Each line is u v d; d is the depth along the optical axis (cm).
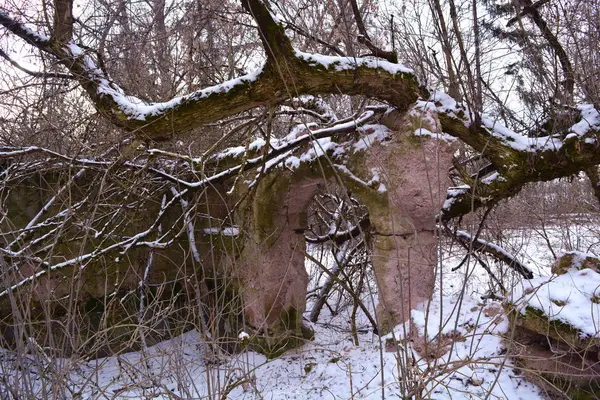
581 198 787
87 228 301
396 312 458
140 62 653
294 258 642
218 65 648
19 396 272
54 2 426
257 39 699
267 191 602
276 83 411
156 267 718
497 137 475
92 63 438
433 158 437
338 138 536
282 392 450
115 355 311
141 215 707
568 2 501
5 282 263
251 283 608
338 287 798
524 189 753
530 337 364
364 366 434
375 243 477
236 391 469
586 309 330
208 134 711
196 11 650
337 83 422
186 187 618
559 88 504
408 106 467
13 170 557
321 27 615
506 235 682
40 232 609
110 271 662
